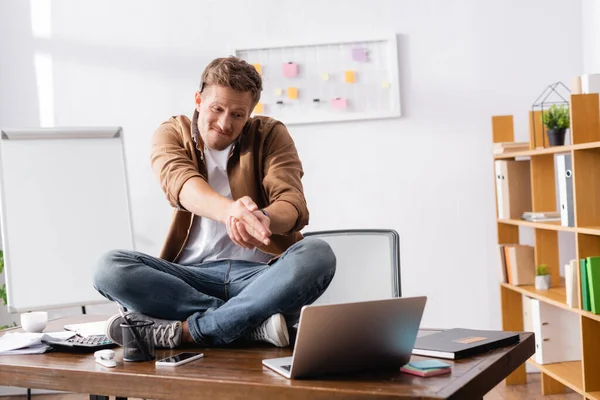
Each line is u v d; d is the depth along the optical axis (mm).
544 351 3326
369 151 3824
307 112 3816
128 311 1802
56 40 3893
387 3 3797
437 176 3805
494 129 3656
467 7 3773
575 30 3746
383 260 2426
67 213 2996
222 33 3861
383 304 1349
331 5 3814
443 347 1523
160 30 3883
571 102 2855
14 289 2887
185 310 1747
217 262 1934
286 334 1667
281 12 3836
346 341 1336
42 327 2100
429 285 3820
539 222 3273
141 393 1413
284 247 1973
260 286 1671
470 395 1289
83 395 3715
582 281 2846
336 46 3807
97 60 3889
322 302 2459
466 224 3799
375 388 1248
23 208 2945
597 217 2850
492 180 3785
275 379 1339
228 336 1679
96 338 1804
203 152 1955
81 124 3900
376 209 3830
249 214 1634
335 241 2490
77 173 3043
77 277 2963
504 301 3641
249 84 1828
